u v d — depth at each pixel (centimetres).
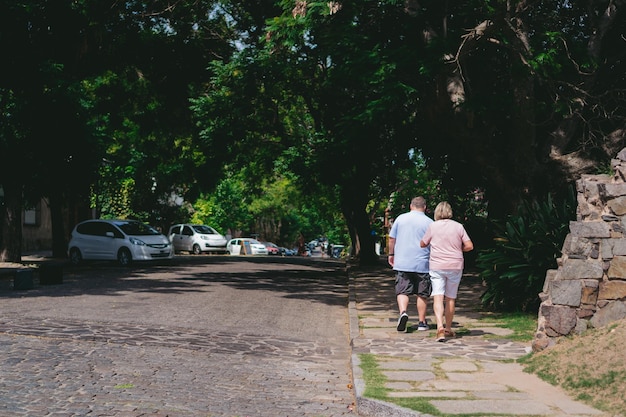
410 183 3519
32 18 2123
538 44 1369
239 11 2452
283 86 2408
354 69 1357
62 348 831
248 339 974
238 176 3694
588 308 774
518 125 1467
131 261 2516
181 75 2592
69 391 627
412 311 1243
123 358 791
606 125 1633
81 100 2197
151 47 2502
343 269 2861
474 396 600
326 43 1383
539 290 1140
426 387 636
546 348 777
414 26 1445
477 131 1491
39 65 2083
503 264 1170
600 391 593
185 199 3102
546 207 1200
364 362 757
